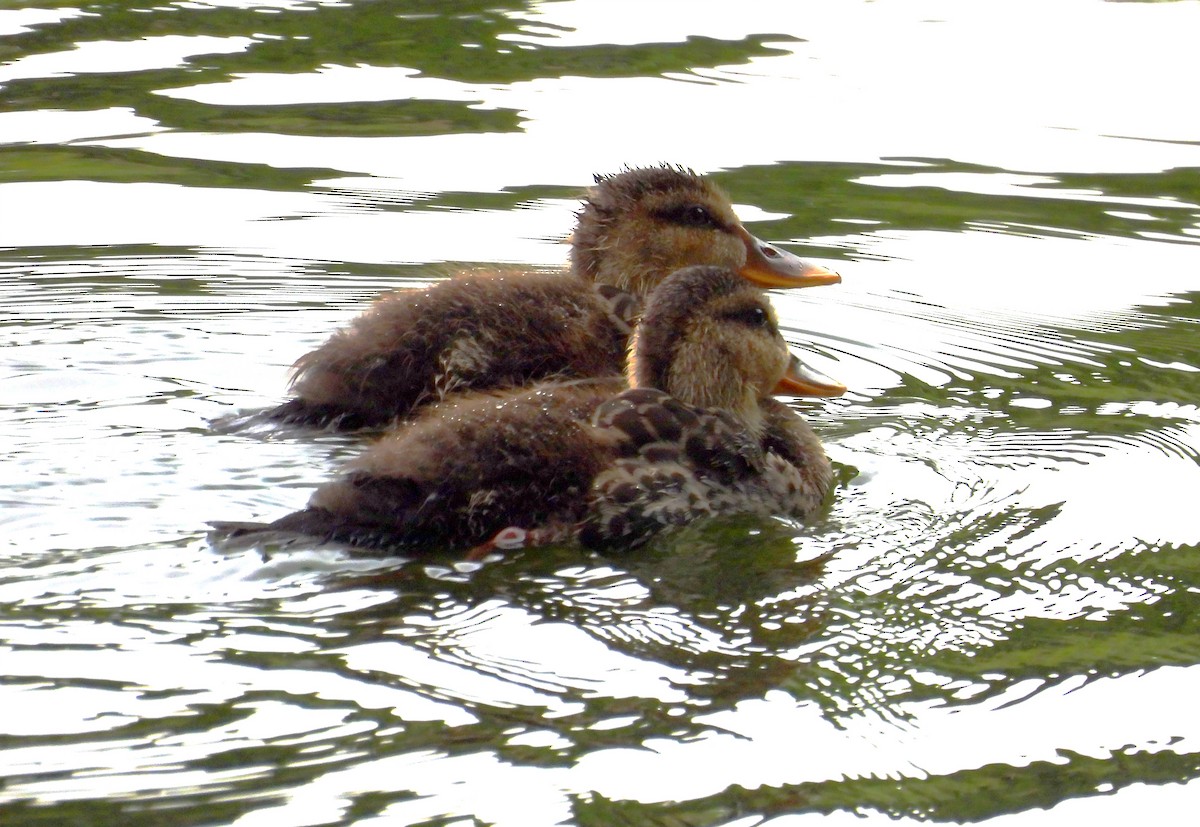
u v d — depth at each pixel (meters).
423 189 17.53
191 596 8.87
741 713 7.95
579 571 9.53
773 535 10.23
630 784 7.33
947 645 8.76
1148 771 7.62
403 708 7.82
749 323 11.98
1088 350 14.08
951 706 8.13
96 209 16.83
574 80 21.05
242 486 10.65
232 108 19.92
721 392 11.84
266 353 13.48
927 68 21.64
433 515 9.62
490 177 17.84
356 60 21.91
